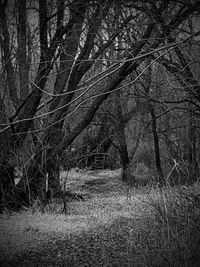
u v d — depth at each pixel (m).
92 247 6.98
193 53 8.77
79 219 8.55
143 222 7.88
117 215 8.64
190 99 9.24
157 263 6.03
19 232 7.75
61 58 9.60
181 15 7.72
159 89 9.66
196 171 10.16
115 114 14.25
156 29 7.83
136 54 8.10
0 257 6.66
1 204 9.59
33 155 9.42
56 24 9.74
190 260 6.05
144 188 11.16
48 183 10.30
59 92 9.69
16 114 9.08
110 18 8.40
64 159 10.70
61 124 10.11
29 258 6.64
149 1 7.23
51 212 9.29
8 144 9.77
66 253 6.80
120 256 6.57
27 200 10.02
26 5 10.52
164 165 14.12
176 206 7.59
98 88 10.46
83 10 8.41
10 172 9.91
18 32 10.35
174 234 6.46
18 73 10.77
